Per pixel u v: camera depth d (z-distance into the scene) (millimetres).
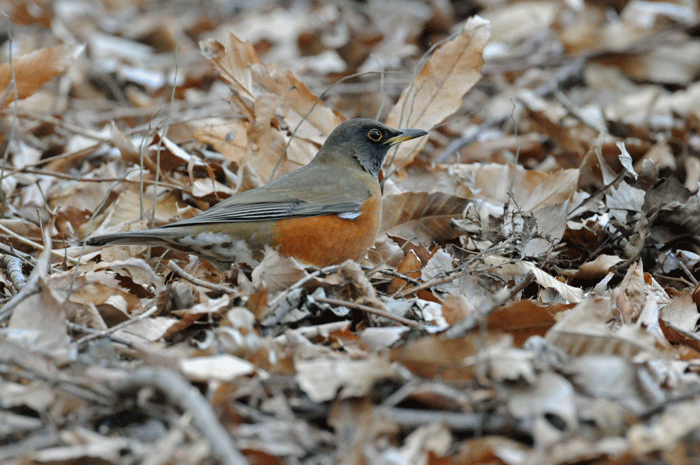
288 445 5801
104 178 12492
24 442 5742
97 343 7172
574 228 11016
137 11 26359
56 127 15484
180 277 9555
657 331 8164
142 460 5609
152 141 12242
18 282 8859
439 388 6137
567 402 5828
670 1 22531
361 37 21094
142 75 19359
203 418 5402
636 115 16844
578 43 20688
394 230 11188
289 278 8539
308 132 12320
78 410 6090
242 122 12508
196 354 6871
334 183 10133
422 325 7613
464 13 23609
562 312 8016
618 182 11289
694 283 10047
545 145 16031
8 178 12852
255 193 9828
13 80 11078
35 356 6582
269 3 26469
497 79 20344
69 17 23625
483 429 5930
